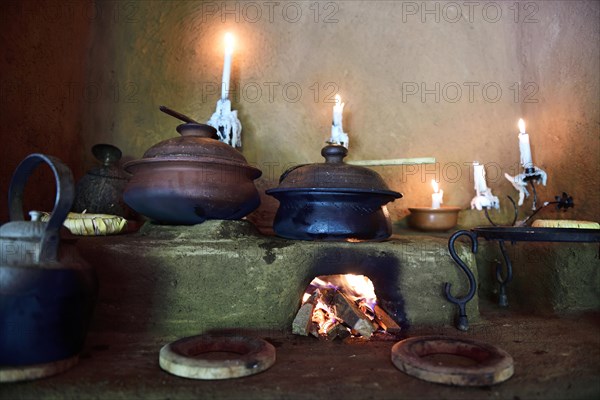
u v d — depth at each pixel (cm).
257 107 332
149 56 327
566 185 288
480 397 139
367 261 220
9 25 247
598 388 146
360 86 338
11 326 138
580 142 283
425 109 336
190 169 215
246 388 143
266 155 328
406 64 340
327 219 213
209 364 150
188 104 327
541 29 317
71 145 303
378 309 224
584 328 211
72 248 159
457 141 330
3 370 137
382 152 333
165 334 197
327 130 334
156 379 149
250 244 212
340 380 151
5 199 242
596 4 286
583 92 285
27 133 260
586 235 189
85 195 267
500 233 208
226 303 204
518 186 304
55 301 142
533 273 248
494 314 239
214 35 334
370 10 342
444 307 219
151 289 200
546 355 174
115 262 200
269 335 204
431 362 155
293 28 341
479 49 337
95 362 163
